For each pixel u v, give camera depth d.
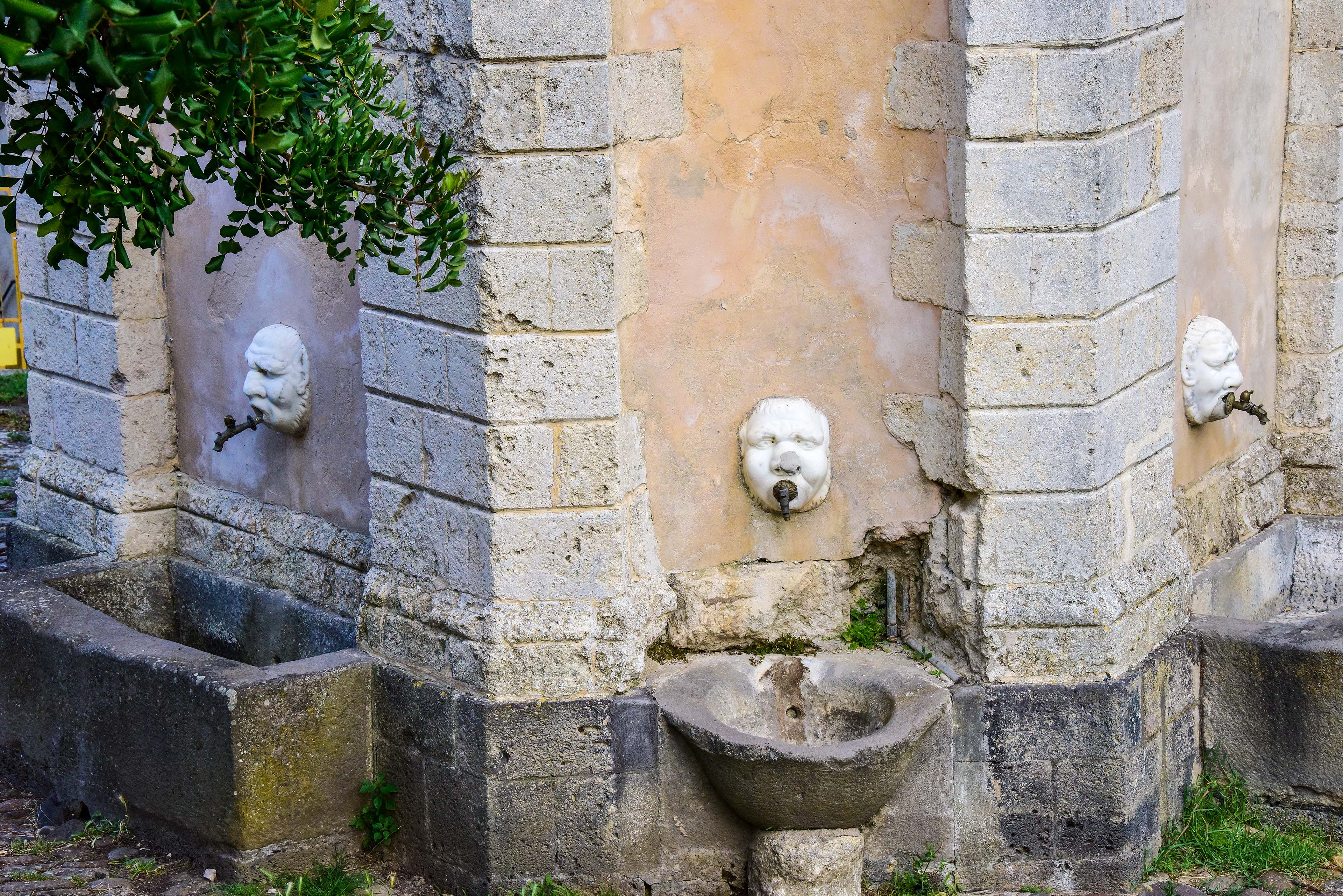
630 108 5.73
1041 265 5.63
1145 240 5.92
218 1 3.40
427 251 4.63
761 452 6.06
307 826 6.10
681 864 5.94
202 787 6.06
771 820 5.74
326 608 6.81
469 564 5.88
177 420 7.64
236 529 7.30
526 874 5.90
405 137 5.42
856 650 6.29
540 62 5.43
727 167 5.96
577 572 5.80
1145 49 5.75
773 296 6.07
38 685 6.75
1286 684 6.26
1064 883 5.98
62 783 6.73
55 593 7.03
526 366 5.63
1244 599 7.38
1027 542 5.85
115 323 7.43
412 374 5.91
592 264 5.57
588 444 5.71
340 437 6.75
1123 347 5.87
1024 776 5.91
